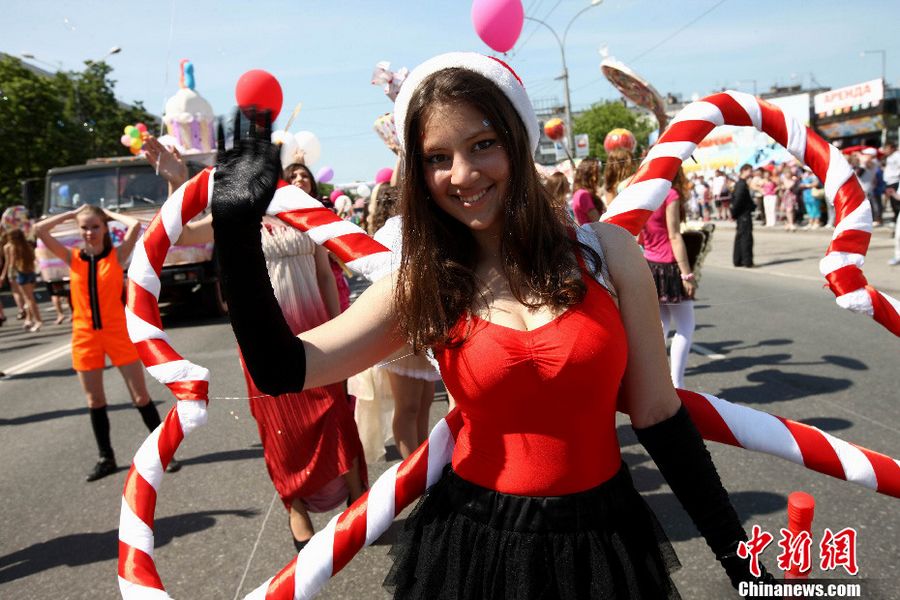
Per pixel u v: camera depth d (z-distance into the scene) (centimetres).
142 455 172
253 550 307
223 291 124
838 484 318
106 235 419
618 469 144
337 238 156
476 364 131
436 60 137
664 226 411
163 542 321
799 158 180
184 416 162
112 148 2205
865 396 434
